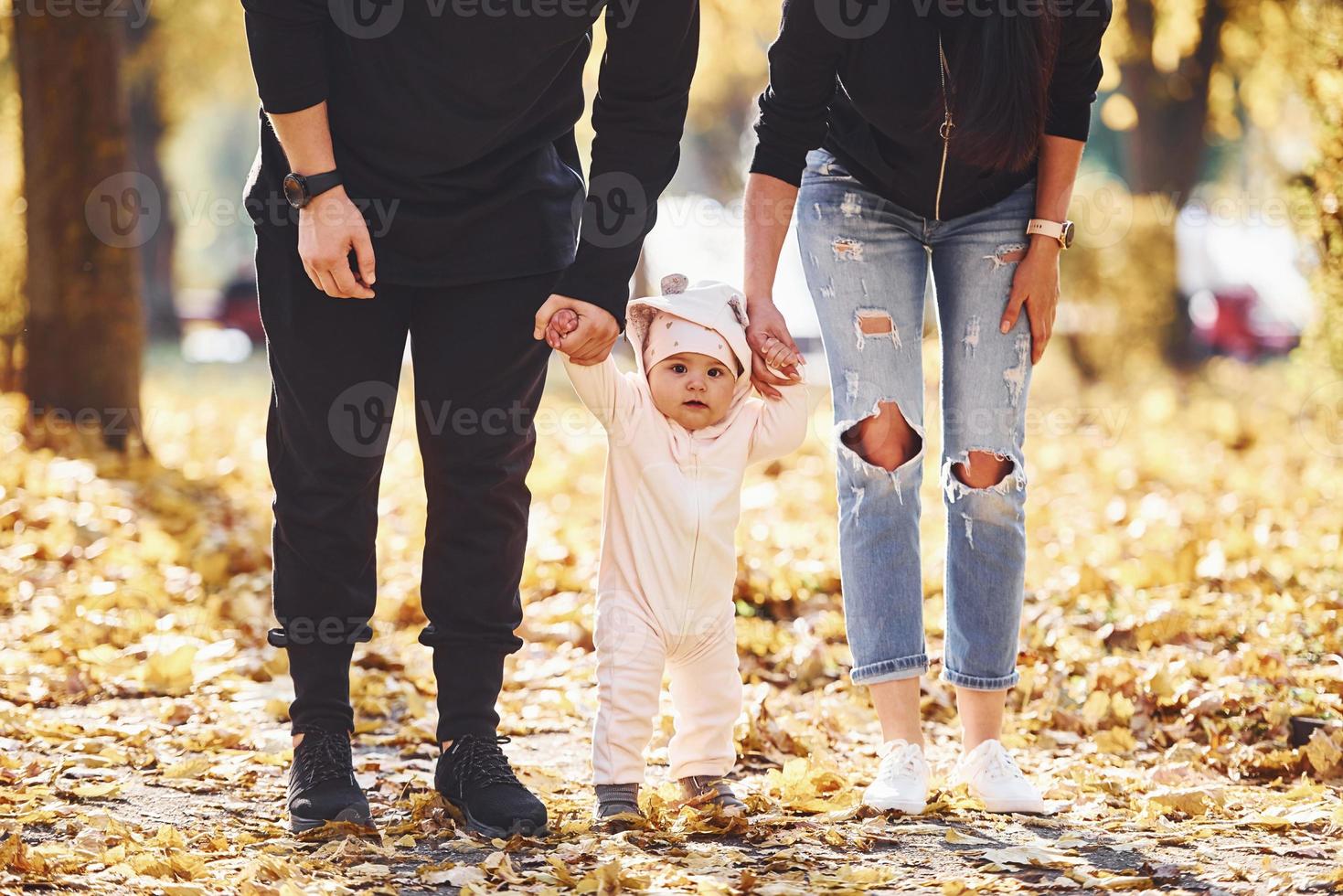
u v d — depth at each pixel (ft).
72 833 13.03
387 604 26.11
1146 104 84.23
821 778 15.43
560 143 14.15
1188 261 84.79
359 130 12.58
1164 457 46.78
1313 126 31.50
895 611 14.56
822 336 14.96
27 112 41.98
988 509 14.57
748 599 26.16
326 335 12.92
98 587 25.88
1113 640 22.77
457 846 12.74
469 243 12.87
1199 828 13.43
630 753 13.60
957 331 14.80
